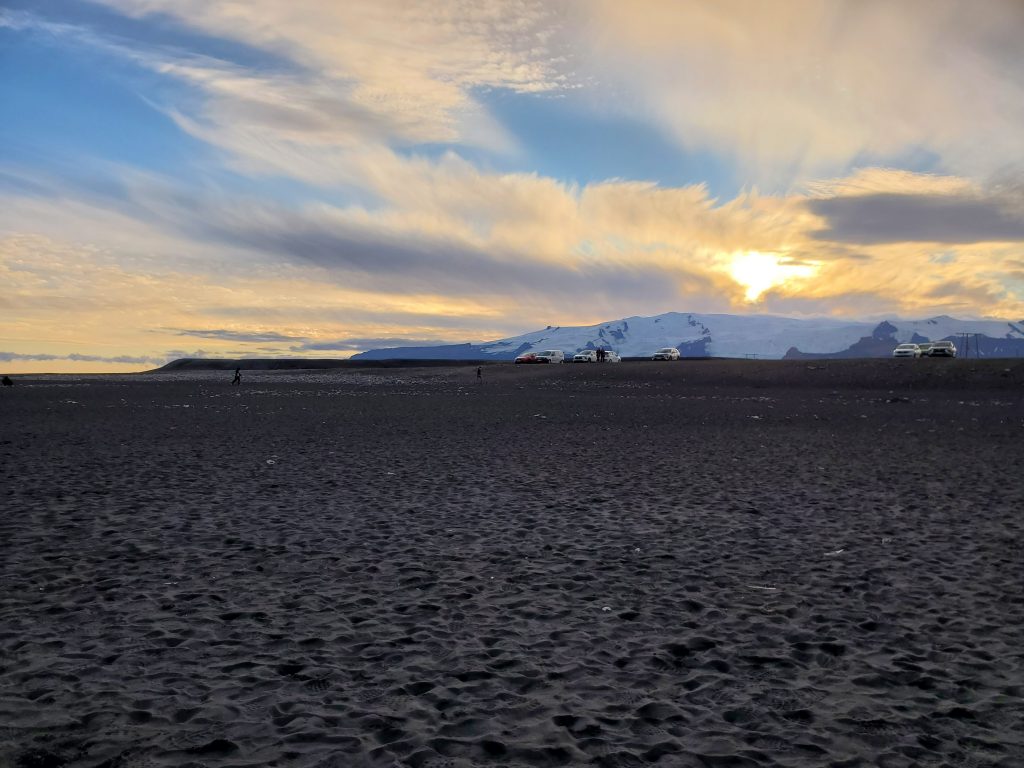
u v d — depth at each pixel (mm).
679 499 18500
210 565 12219
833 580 11742
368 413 47312
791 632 9469
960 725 7031
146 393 71000
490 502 17875
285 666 8195
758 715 7191
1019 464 25234
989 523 15961
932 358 93938
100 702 7246
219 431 34688
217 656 8461
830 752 6500
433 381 104375
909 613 10211
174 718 6941
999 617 10062
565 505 17625
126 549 13125
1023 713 7277
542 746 6527
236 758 6238
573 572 12086
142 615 9797
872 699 7570
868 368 87375
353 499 18062
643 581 11625
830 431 37031
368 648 8758
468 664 8328
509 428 37625
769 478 21984
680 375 95688
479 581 11531
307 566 12258
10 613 9781
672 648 8891
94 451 26594
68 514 15867
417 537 14336
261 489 19281
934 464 25219
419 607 10281
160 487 19328
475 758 6312
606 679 7984
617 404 57844
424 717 7035
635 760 6320
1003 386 74688
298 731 6715
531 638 9164
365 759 6258
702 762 6305
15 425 36594
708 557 13078
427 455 26609
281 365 182125
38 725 6754
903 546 13930
